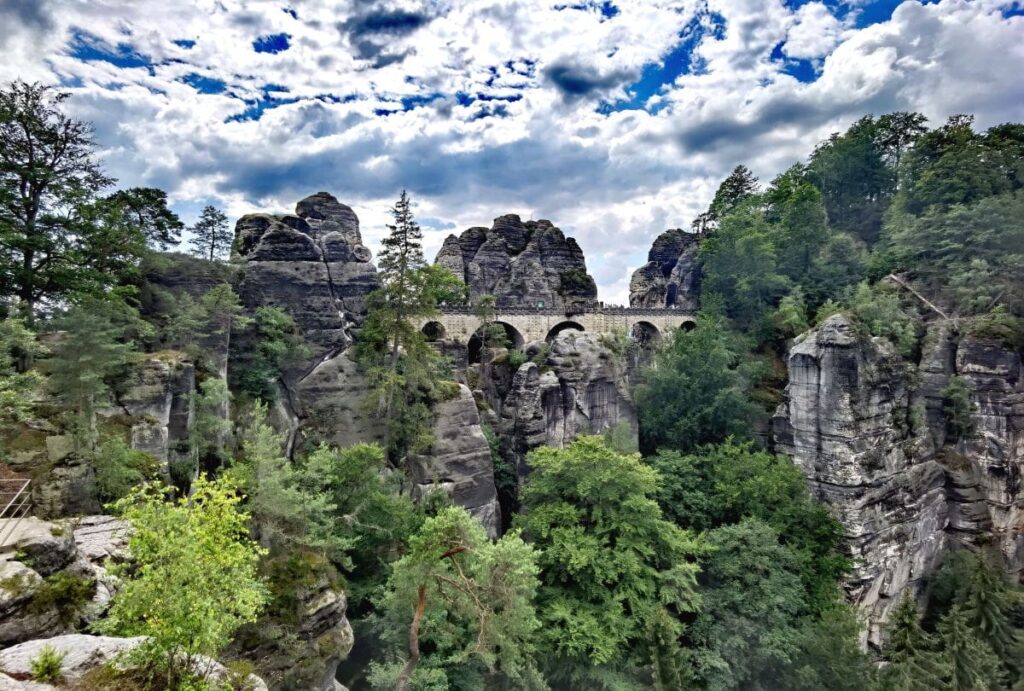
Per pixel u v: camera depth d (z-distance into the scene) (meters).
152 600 11.59
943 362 52.53
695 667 35.41
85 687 11.59
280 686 23.56
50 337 30.81
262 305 44.44
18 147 31.80
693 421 54.47
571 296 78.19
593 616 32.94
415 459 43.47
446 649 28.98
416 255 43.88
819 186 84.69
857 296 56.72
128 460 27.19
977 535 50.06
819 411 49.34
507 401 53.19
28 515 23.03
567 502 38.47
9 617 14.44
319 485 32.81
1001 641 37.97
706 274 77.50
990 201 54.84
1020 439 50.03
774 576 37.75
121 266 36.47
